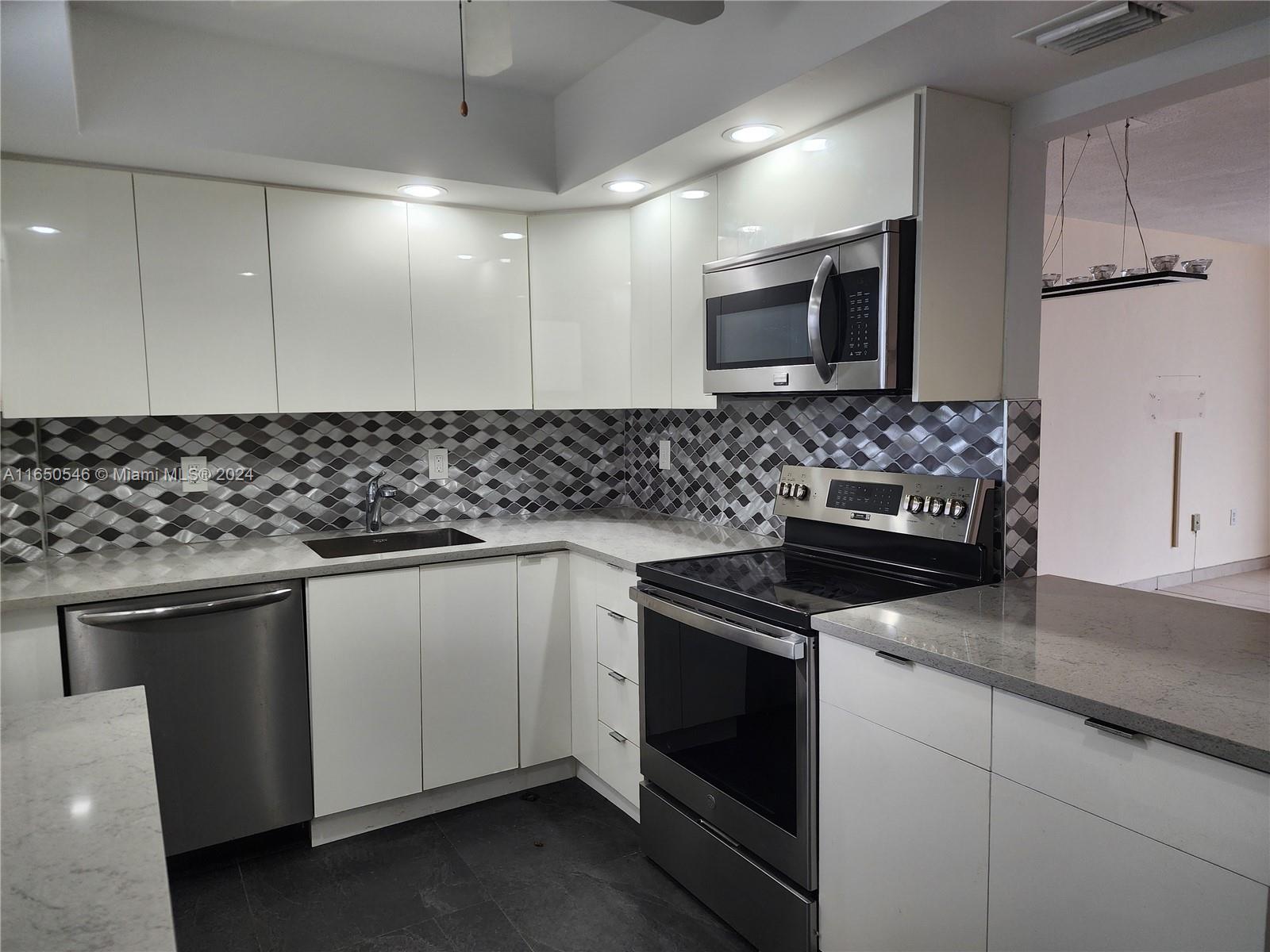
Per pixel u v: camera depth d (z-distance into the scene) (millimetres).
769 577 2137
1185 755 1118
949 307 1910
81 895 770
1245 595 5480
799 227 2129
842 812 1709
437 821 2627
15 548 2459
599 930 2059
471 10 1474
